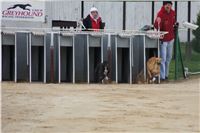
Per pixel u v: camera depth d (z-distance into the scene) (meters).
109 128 9.58
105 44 18.02
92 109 11.62
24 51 17.80
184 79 18.95
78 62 18.00
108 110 11.52
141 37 18.34
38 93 14.09
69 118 10.50
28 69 17.80
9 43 17.55
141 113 11.23
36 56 18.16
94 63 18.48
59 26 18.58
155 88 15.89
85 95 13.84
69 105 12.09
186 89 15.68
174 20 18.61
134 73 18.31
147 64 18.06
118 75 18.61
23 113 11.01
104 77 17.69
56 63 17.83
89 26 18.34
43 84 16.72
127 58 18.34
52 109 11.55
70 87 15.81
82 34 17.89
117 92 14.62
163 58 18.31
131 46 18.12
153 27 19.11
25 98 13.12
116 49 18.03
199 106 12.27
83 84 17.06
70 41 17.83
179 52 19.05
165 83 17.84
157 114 11.12
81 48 18.00
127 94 14.20
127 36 18.06
